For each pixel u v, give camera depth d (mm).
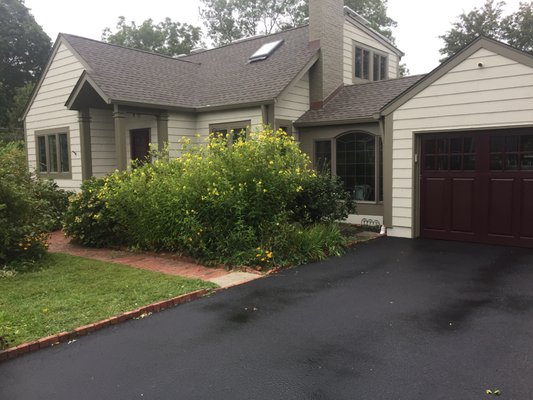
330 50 12039
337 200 8422
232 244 6762
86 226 8289
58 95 12648
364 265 6648
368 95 11469
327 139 10977
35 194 8391
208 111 11578
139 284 5594
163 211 7336
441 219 8516
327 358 3596
